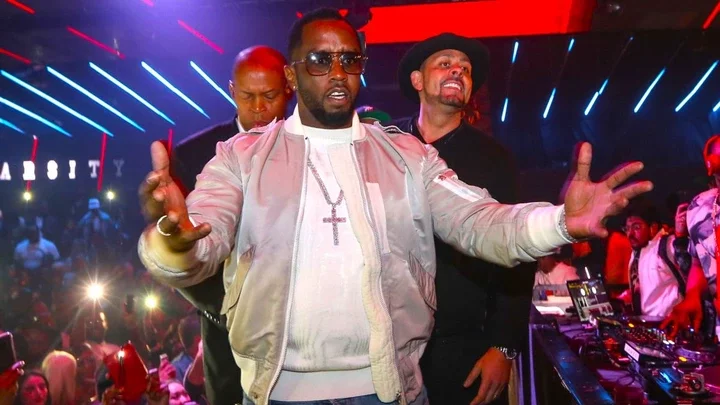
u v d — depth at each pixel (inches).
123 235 558.9
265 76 100.9
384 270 62.7
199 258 54.2
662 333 91.6
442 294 97.3
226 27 347.9
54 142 636.7
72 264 348.2
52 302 259.9
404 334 64.1
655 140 731.4
